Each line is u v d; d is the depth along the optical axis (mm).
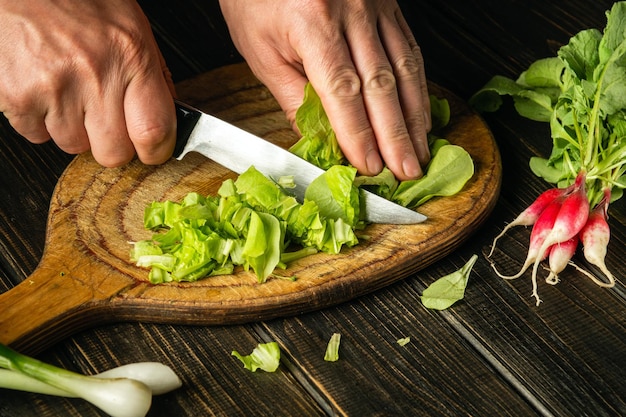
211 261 739
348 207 756
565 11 958
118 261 743
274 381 708
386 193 777
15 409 693
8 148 837
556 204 761
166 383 696
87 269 737
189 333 730
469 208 777
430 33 941
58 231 759
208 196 788
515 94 852
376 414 693
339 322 736
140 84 759
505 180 821
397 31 798
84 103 760
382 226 769
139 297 725
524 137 852
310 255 752
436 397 701
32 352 714
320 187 762
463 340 728
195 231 734
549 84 858
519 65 916
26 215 793
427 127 801
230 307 725
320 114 777
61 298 721
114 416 684
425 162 792
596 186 785
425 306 742
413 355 720
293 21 773
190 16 953
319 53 766
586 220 752
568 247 752
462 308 742
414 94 792
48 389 690
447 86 897
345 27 776
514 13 958
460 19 955
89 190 787
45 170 824
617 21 768
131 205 781
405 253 751
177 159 801
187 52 922
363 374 710
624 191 808
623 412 695
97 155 779
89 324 728
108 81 754
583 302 746
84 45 748
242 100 861
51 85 748
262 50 810
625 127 774
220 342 726
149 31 778
